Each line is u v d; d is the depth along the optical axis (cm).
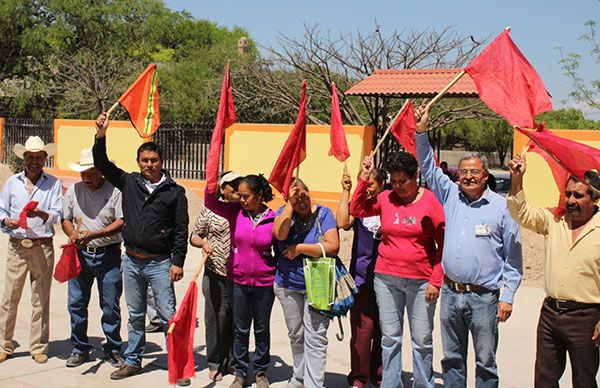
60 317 865
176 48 5553
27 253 679
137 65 3747
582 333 472
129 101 658
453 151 5553
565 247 479
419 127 543
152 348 751
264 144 1653
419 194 557
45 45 3703
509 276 513
